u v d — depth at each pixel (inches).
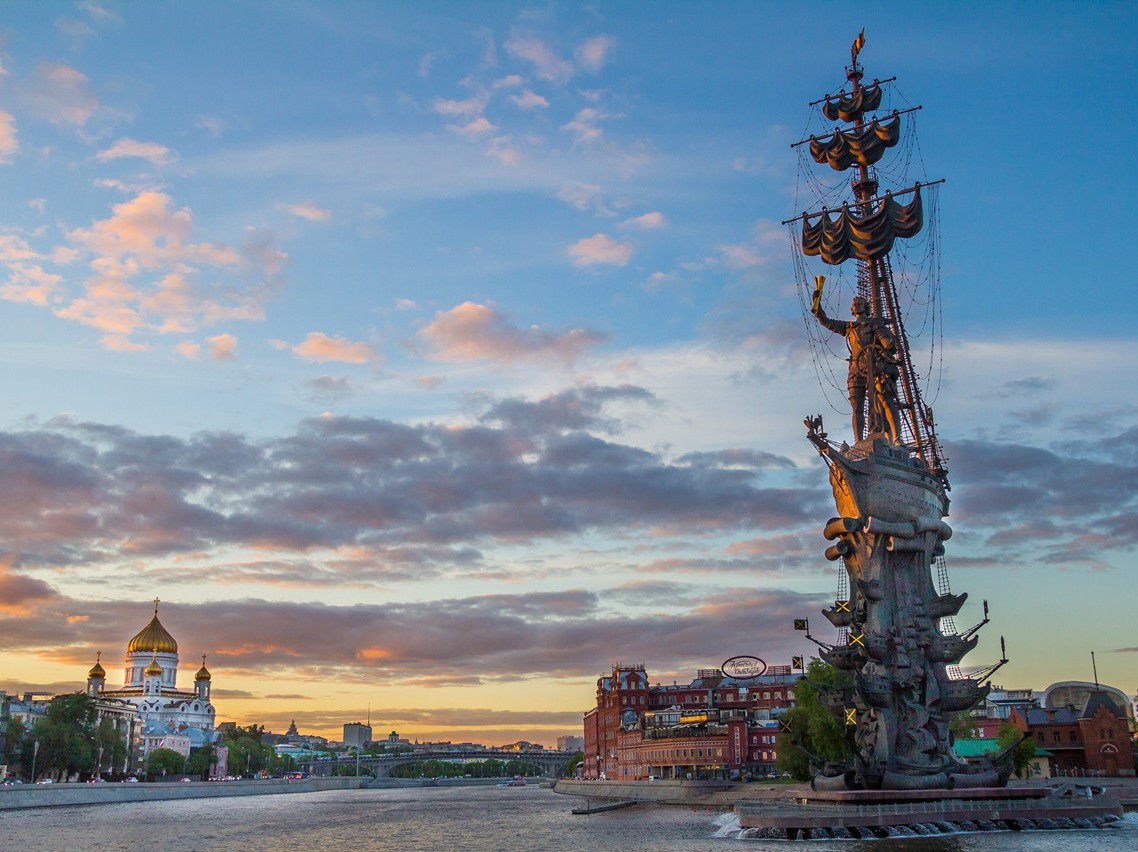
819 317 4911.4
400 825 5900.6
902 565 4333.2
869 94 5339.6
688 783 7549.2
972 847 3250.5
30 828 5649.6
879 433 4552.2
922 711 4160.9
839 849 3277.6
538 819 6269.7
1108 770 7667.3
